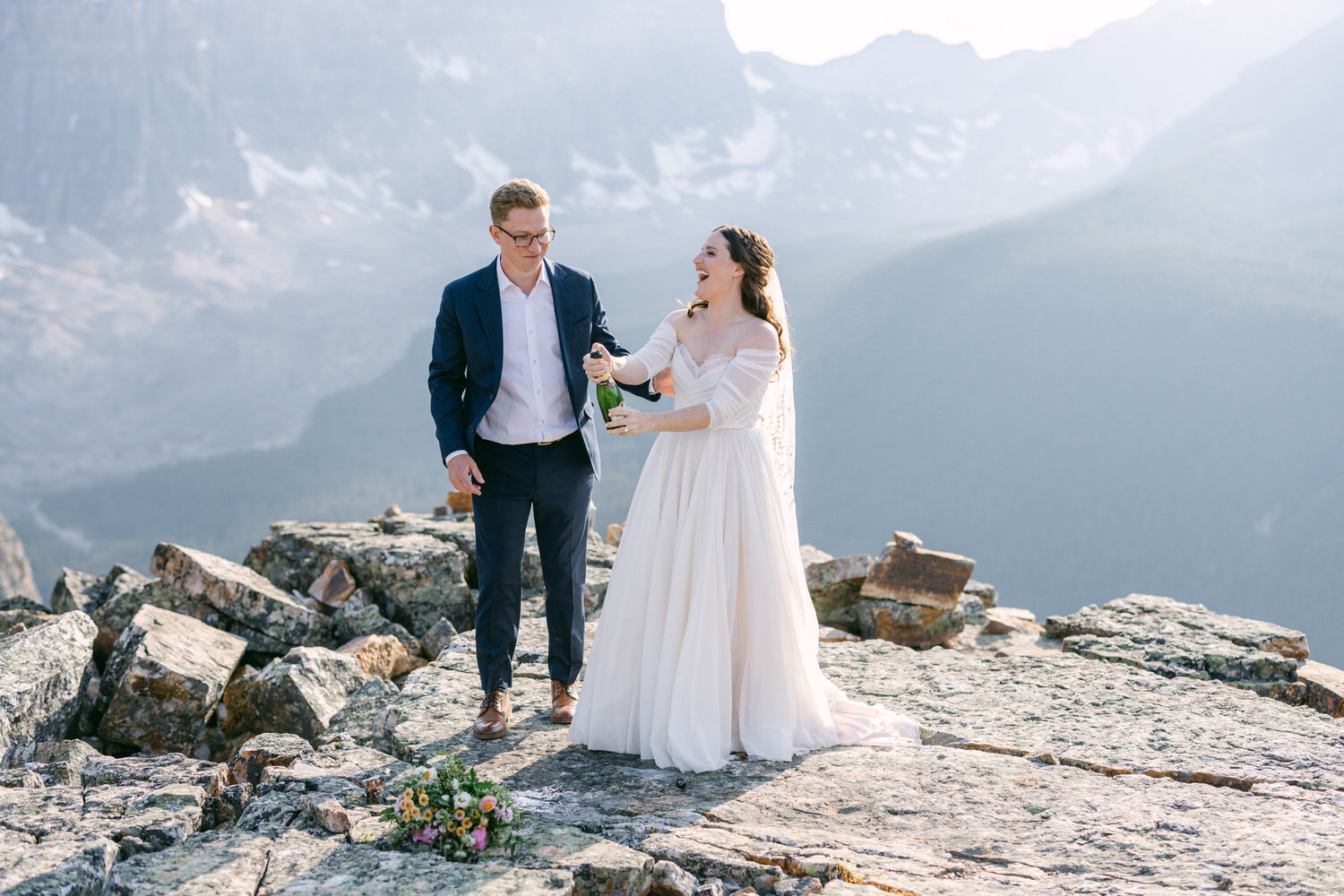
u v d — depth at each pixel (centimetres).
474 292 331
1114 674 420
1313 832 248
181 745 417
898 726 342
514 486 336
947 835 253
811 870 228
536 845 237
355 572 586
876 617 545
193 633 470
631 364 322
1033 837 250
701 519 308
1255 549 18738
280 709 421
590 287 347
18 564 5638
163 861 229
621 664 317
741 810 270
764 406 359
